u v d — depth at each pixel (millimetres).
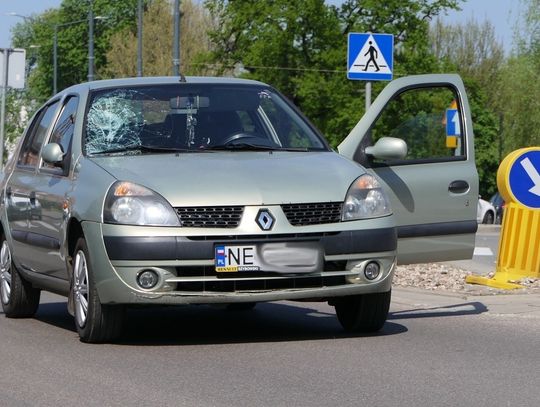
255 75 77062
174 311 14234
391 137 12750
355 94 75938
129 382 8930
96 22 123062
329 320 12977
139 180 10734
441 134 13164
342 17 77500
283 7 75812
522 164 16500
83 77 123625
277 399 8172
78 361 10023
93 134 11945
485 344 10805
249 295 10477
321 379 8938
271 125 12164
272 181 10727
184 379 9016
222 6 79125
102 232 10617
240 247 10438
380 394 8328
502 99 73312
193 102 12203
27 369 9664
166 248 10375
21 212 13289
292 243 10531
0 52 29266
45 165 12961
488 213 59188
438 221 12898
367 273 10820
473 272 19797
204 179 10695
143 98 12227
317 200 10664
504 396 8242
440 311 13656
